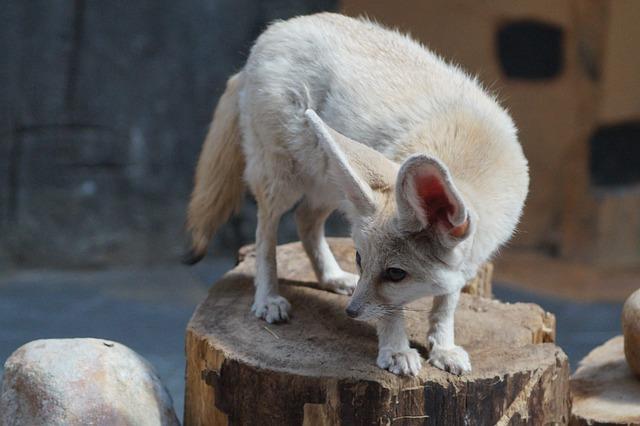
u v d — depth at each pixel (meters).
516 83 18.97
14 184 16.66
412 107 6.54
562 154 19.03
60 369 6.64
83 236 16.91
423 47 7.38
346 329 6.93
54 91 16.53
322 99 6.86
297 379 6.11
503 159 6.30
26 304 14.66
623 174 19.19
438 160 5.21
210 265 17.39
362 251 5.88
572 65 18.81
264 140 7.14
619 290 17.19
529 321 7.20
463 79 6.96
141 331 13.68
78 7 16.44
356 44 6.99
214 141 7.89
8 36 16.23
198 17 17.08
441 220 5.57
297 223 7.83
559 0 18.58
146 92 17.00
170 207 17.39
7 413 6.63
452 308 6.42
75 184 16.86
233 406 6.46
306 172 7.10
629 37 18.45
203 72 17.23
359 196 5.79
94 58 16.64
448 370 6.20
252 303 7.46
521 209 6.51
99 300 15.09
